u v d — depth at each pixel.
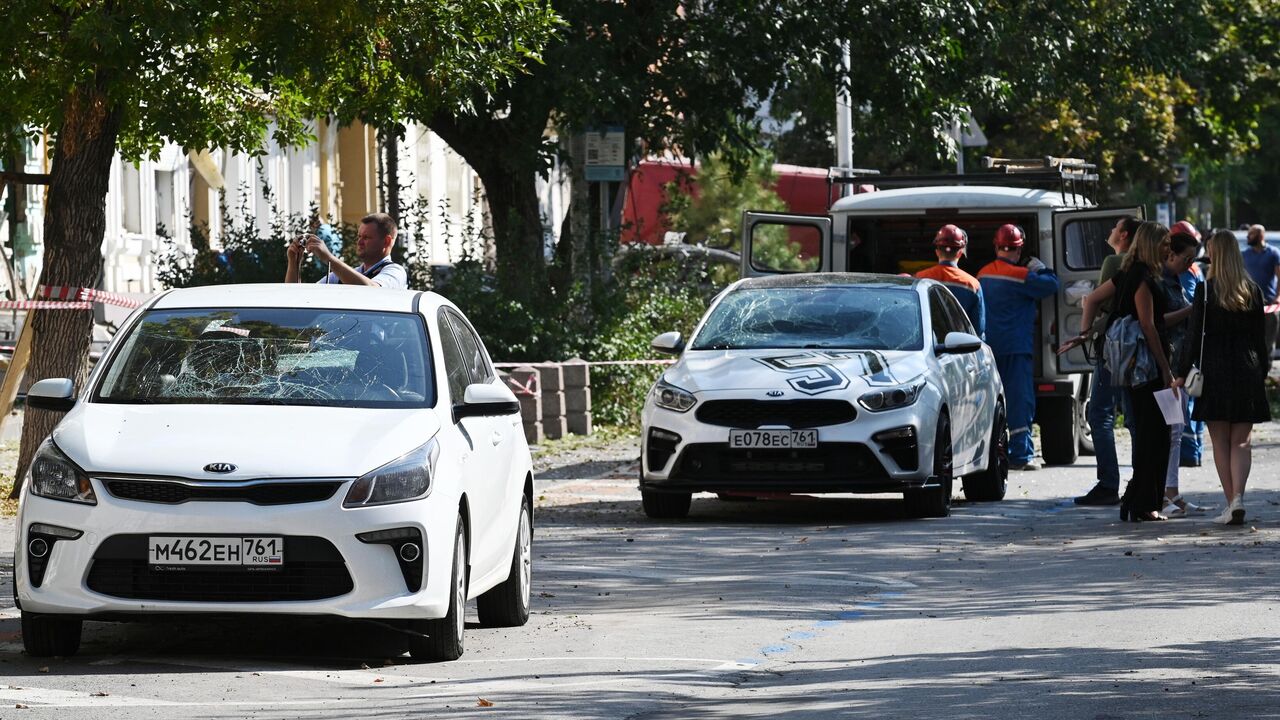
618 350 67.00
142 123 45.53
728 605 28.45
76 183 40.81
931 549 35.12
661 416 39.81
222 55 42.69
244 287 26.73
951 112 74.62
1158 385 38.66
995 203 52.88
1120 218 51.94
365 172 112.31
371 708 19.97
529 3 45.31
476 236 70.81
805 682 21.64
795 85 74.38
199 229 67.12
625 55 66.75
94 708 19.91
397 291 26.73
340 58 41.50
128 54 36.81
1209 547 34.12
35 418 40.56
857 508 43.34
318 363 24.75
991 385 44.62
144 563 22.16
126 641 24.94
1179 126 123.12
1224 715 18.81
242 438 22.78
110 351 25.27
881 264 55.56
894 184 58.31
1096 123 116.69
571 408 63.47
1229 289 37.09
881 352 40.94
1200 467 51.28
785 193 120.19
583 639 25.20
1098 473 42.75
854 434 38.72
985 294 50.44
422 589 22.55
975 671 22.06
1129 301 39.19
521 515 26.80
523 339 65.81
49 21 38.78
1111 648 23.58
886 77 70.81
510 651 24.27
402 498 22.50
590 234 70.06
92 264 41.09
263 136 49.12
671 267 73.25
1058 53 81.75
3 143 44.12
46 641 23.17
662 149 69.88
